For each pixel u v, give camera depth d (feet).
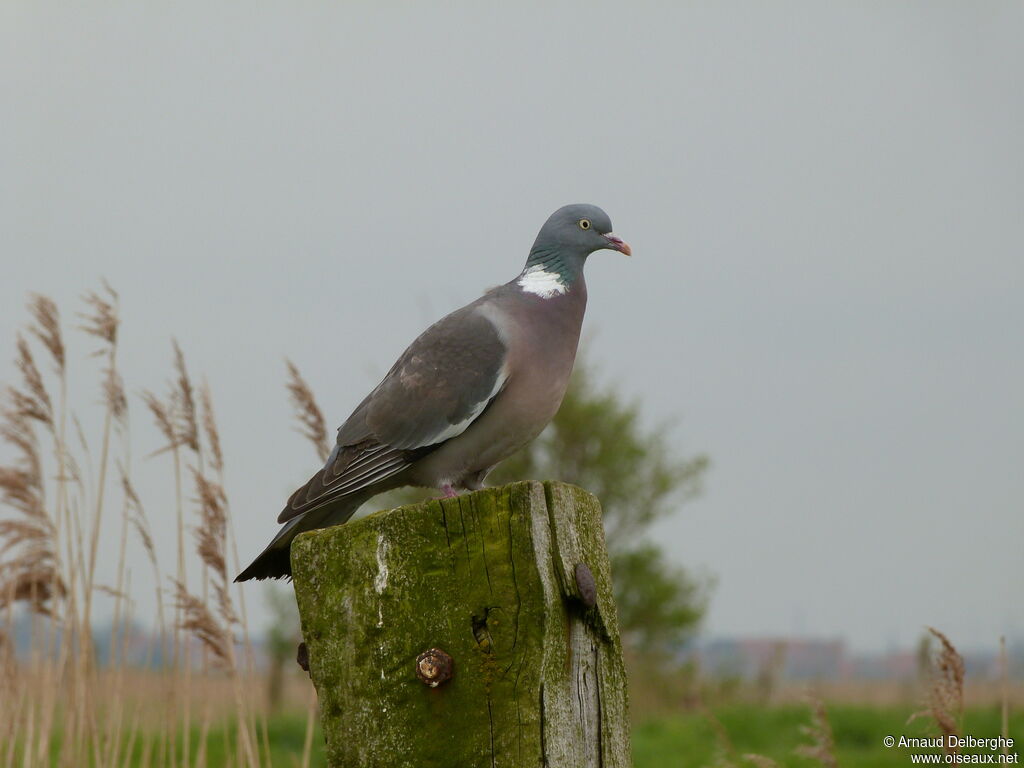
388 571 20.43
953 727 29.40
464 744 19.88
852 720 80.89
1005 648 31.30
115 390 41.65
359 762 20.29
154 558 40.98
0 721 41.27
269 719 78.89
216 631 37.09
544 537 20.36
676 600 122.21
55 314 40.96
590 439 123.54
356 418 35.58
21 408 40.29
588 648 20.88
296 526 34.53
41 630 40.91
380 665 20.29
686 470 124.67
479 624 20.13
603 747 20.92
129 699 41.91
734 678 107.14
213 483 38.11
